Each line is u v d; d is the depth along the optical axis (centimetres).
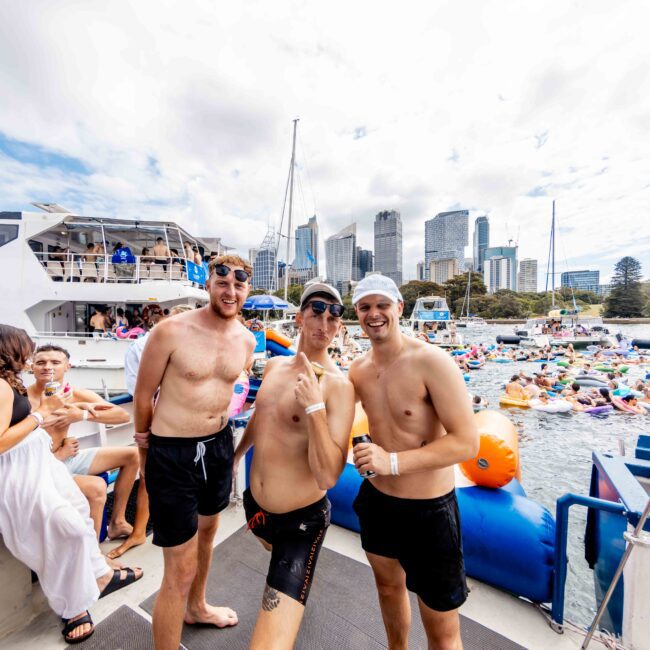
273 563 160
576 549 406
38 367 264
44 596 224
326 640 201
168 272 973
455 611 157
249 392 447
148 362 173
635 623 181
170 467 173
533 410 1265
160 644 169
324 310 167
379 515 167
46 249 1000
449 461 143
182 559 173
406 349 164
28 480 195
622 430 1050
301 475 167
